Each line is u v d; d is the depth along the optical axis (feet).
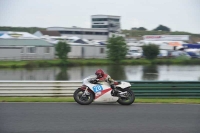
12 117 33.17
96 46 216.74
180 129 29.48
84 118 33.12
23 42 194.49
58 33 322.96
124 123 31.32
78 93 41.81
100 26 390.83
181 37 300.20
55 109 37.70
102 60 201.57
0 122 30.96
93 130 28.53
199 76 132.05
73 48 209.05
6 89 46.91
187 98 47.65
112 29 389.60
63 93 47.55
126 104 40.93
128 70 156.56
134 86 46.91
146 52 213.25
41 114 34.76
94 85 40.09
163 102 44.14
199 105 42.37
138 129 29.19
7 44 190.49
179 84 47.50
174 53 229.86
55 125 30.04
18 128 28.76
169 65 196.03
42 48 197.16
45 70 152.15
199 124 31.50
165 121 32.58
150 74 139.03
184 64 206.08
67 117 33.45
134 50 225.35
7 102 42.65
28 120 31.91
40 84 47.29
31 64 168.45
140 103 42.98
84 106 39.83
